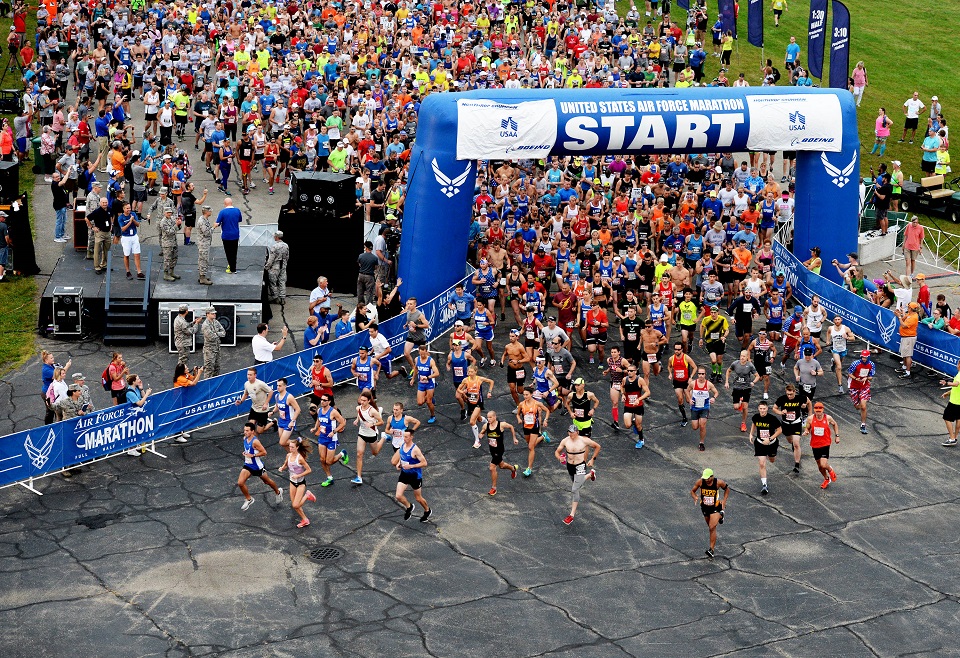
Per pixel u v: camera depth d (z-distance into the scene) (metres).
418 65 45.62
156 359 28.09
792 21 59.31
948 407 25.31
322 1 51.88
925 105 50.94
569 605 19.58
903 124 48.50
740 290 30.58
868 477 24.08
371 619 19.05
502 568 20.59
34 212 35.69
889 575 20.75
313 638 18.53
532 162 39.06
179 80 41.78
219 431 25.22
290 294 32.06
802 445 25.45
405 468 21.53
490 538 21.53
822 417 23.28
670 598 19.88
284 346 28.86
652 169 37.19
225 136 39.09
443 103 29.41
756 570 20.77
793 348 28.95
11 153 37.72
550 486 23.44
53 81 42.44
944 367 28.61
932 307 30.94
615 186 37.78
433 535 21.58
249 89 41.00
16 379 26.73
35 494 22.45
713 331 27.88
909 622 19.42
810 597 20.02
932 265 37.03
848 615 19.55
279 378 25.95
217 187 37.88
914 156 45.34
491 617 19.19
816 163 31.72
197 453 24.27
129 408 23.72
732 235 33.78
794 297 32.84
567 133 29.70
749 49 54.66
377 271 29.98
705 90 30.70
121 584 19.75
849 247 32.34
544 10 52.88
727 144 30.78
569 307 29.30
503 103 29.45
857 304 30.55
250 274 30.55
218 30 47.31
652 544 21.48
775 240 34.34
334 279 32.28
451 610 19.34
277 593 19.67
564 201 35.50
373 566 20.53
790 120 30.83
